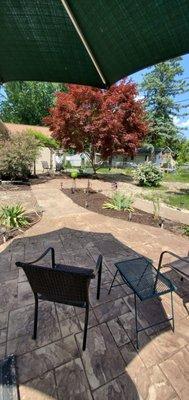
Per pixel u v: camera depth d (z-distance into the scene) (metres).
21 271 3.40
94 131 11.99
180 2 1.34
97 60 2.00
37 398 1.72
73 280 1.87
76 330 2.34
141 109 12.78
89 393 1.77
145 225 5.71
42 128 21.17
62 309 2.62
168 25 1.50
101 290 2.99
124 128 12.49
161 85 24.09
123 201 7.11
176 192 10.43
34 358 2.02
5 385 1.78
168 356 2.10
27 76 2.42
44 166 16.64
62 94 12.35
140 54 1.80
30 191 9.30
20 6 1.61
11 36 1.90
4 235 4.63
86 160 20.06
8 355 2.03
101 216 6.23
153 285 2.45
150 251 4.26
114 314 2.58
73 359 2.03
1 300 2.75
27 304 2.69
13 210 5.48
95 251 4.15
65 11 1.60
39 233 4.93
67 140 12.84
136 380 1.88
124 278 2.59
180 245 4.58
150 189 11.10
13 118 28.80
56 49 1.99
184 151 12.27
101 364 1.99
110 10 1.52
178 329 2.42
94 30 1.71
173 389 1.82
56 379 1.85
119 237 4.84
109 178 14.31
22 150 11.20
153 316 2.58
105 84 2.29
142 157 26.92
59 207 7.00
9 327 2.35
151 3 1.40
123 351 2.13
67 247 4.28
